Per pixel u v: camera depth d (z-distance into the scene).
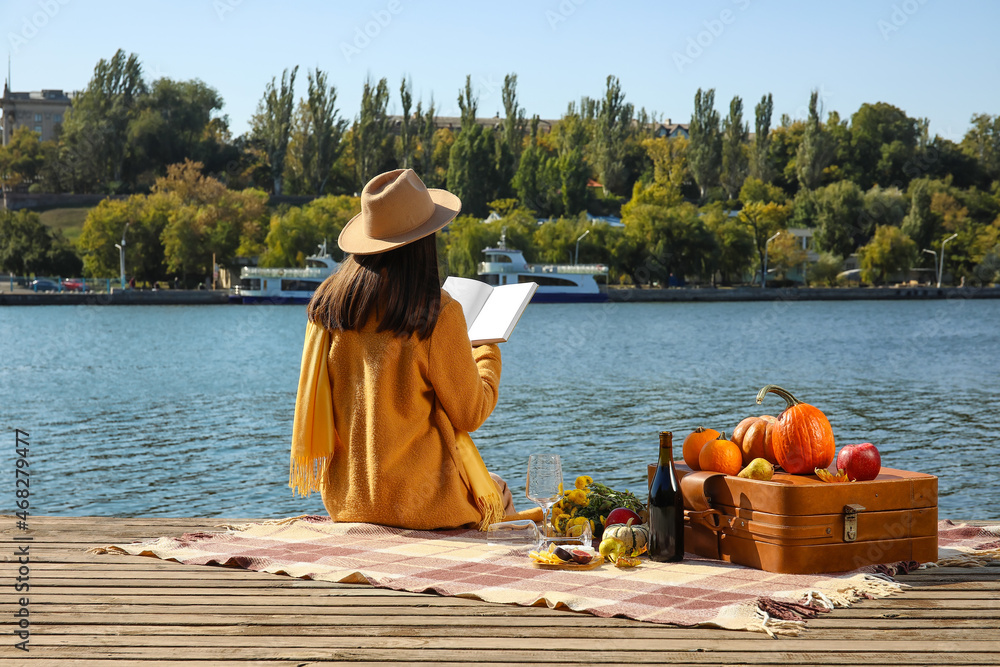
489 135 94.88
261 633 2.82
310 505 10.17
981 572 3.48
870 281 83.56
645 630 2.84
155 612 3.02
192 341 38.75
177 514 9.80
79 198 96.94
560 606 3.05
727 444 3.76
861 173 108.81
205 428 15.80
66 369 27.09
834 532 3.41
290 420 16.77
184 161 99.62
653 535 3.62
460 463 4.06
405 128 99.44
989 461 12.54
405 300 3.87
